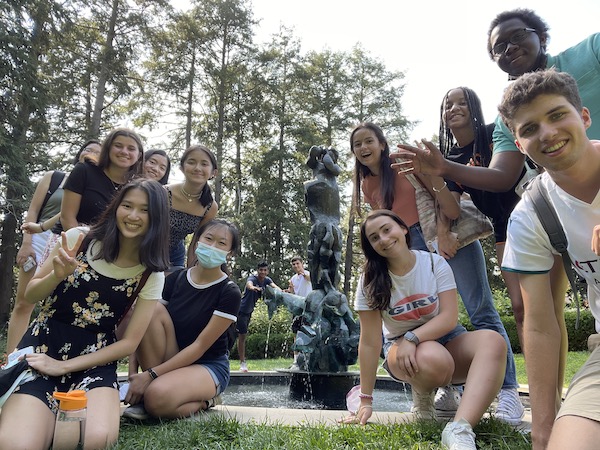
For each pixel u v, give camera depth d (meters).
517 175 2.72
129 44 20.11
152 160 4.76
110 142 3.57
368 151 3.63
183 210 4.13
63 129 17.94
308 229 26.19
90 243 2.62
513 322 11.80
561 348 2.34
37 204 4.18
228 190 28.38
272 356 11.32
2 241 15.28
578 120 1.71
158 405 2.73
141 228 2.59
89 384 2.44
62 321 2.56
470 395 2.29
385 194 3.58
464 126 3.64
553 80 1.72
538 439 1.86
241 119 27.67
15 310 3.58
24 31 14.92
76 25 18.44
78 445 2.11
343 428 2.42
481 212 3.46
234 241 3.28
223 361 3.21
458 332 2.81
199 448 2.22
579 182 1.76
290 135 28.77
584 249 1.83
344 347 4.65
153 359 3.09
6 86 14.35
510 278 3.30
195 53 25.58
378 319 2.84
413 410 2.91
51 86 17.52
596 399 1.60
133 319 2.65
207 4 26.11
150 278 2.66
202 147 4.08
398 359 2.55
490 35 3.10
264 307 13.12
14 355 2.37
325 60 31.11
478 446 2.21
